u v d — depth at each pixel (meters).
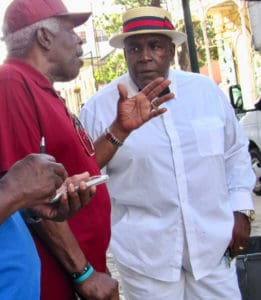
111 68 29.30
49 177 1.85
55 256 2.37
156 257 3.05
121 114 2.84
